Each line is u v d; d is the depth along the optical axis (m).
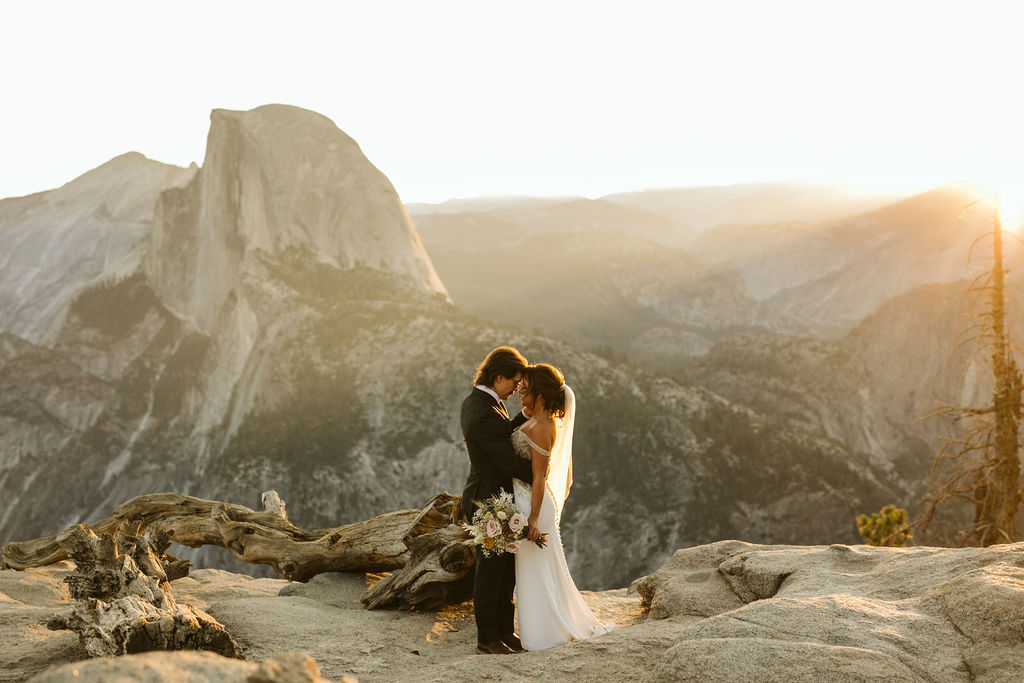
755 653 3.17
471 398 4.50
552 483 4.68
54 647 4.06
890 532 16.62
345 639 4.64
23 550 7.32
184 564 7.15
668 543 84.25
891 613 3.79
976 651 3.38
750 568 5.24
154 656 1.52
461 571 5.42
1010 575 3.92
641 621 5.41
